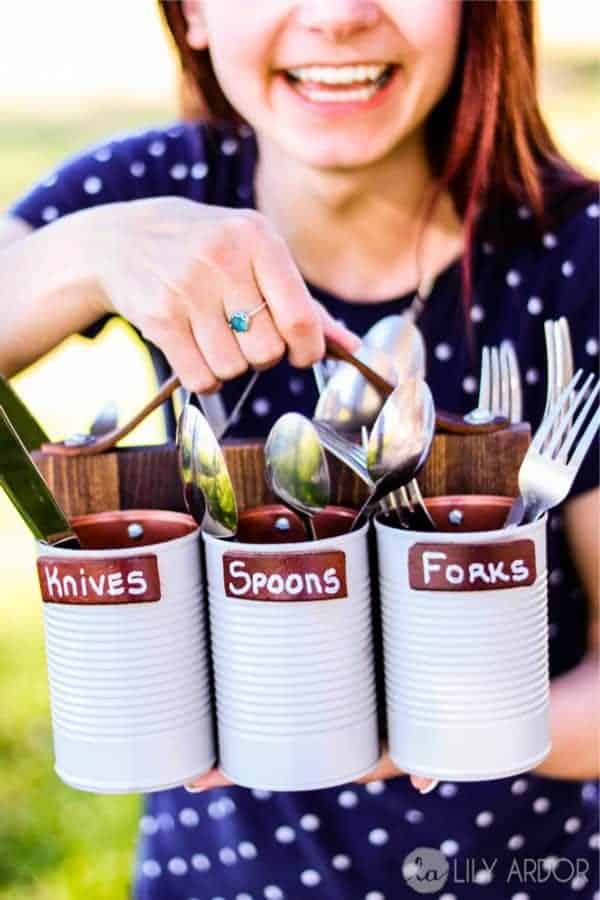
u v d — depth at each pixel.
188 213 1.22
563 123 6.23
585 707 1.51
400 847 1.60
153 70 8.36
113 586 1.04
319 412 1.22
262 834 1.61
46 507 1.08
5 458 1.06
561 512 1.57
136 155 1.66
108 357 4.72
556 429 1.08
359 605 1.06
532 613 1.06
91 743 1.07
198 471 1.05
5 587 4.04
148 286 1.17
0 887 2.87
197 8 1.56
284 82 1.42
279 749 1.06
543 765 1.51
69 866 2.90
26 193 1.66
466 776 1.06
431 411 1.05
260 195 1.61
